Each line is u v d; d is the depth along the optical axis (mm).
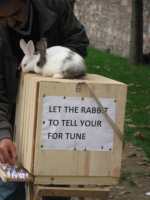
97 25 15461
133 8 11586
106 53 14125
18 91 2654
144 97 8055
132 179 4629
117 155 2414
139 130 6184
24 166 2467
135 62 11609
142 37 11695
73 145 2371
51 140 2354
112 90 2369
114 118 2389
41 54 2572
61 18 2811
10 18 2648
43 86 2318
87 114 2363
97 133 2383
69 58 2527
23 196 2691
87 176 2406
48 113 2336
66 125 2354
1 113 2576
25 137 2459
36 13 2701
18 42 2709
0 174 2492
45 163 2363
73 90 2338
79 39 2885
